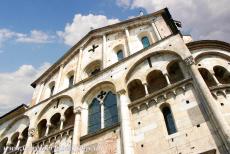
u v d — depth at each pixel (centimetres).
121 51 3406
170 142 1939
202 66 2416
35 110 3397
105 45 3600
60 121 3005
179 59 2481
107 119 2609
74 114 2984
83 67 3597
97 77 3038
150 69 2608
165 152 1905
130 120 2325
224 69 2419
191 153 1783
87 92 2977
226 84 2156
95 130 2594
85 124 2727
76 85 3212
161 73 2580
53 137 2822
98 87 2962
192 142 1839
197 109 2003
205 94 1978
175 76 2497
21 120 3478
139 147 2081
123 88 2592
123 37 3522
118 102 2531
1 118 3700
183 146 1856
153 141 2041
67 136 2706
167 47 2644
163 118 2156
